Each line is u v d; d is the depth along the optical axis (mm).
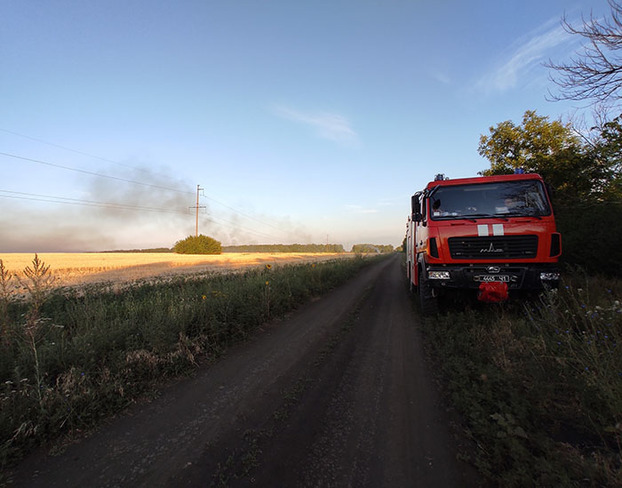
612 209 9789
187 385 4082
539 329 4711
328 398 3697
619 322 4332
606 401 2820
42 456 2680
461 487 2244
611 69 5250
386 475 2391
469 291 6914
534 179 6695
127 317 5996
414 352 5273
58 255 49781
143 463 2566
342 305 9688
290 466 2510
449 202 6961
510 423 2803
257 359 5020
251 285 8805
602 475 2160
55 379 3598
